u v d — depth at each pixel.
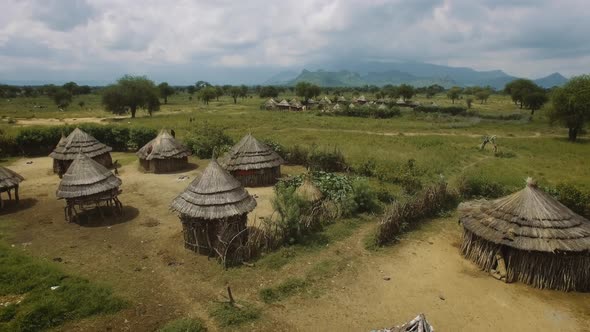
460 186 20.55
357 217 17.45
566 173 27.12
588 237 11.92
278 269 12.73
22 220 17.39
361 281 12.27
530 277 12.12
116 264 13.21
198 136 32.25
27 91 138.00
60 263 13.19
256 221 17.05
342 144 37.12
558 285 11.91
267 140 31.08
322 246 14.52
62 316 9.87
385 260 13.72
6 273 11.41
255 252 13.68
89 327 9.65
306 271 12.66
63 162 25.38
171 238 15.39
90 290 11.03
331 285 11.98
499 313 10.72
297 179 21.91
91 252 14.17
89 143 26.53
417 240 15.45
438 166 27.94
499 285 12.17
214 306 10.66
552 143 42.16
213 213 13.57
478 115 75.12
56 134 32.34
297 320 10.22
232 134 42.25
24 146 31.56
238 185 15.05
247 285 11.80
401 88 116.75
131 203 19.86
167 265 13.12
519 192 13.45
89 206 19.20
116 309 10.42
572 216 12.71
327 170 26.09
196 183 14.60
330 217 16.88
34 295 10.40
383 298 11.38
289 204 15.23
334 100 106.50
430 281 12.38
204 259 13.52
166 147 26.30
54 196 21.02
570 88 44.44
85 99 128.75
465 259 13.93
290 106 89.19
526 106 84.25
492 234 12.71
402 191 20.95
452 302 11.23
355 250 14.37
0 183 18.42
